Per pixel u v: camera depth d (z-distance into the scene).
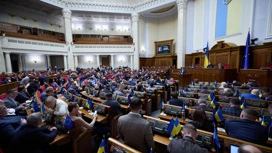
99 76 9.87
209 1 11.77
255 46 7.70
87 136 2.50
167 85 6.66
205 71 8.92
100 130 3.07
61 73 12.27
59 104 2.74
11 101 3.50
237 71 8.25
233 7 9.32
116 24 20.53
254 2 7.87
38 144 1.93
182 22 13.77
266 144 1.85
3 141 2.17
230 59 8.98
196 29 13.50
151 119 2.28
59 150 2.37
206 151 1.29
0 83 7.11
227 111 2.68
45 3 13.71
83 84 7.04
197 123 2.05
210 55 10.87
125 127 1.77
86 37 19.88
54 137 2.10
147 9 16.36
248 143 1.54
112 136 3.16
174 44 17.69
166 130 2.09
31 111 3.29
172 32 18.02
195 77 9.77
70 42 15.87
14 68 14.36
